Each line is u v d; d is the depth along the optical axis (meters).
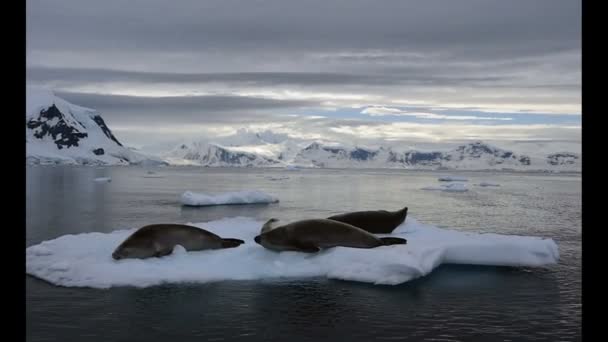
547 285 11.20
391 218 15.74
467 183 77.12
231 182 71.88
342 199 37.25
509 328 8.56
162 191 44.53
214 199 31.17
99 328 8.40
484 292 10.62
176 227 13.02
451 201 35.97
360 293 10.47
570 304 9.87
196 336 8.11
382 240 13.31
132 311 9.22
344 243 12.82
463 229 20.53
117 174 107.81
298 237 12.66
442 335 8.23
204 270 11.58
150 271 11.37
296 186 60.88
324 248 12.77
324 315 9.12
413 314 9.23
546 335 8.27
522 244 13.25
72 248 13.38
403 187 58.53
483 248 13.07
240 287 10.77
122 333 8.20
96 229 19.03
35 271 11.59
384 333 8.30
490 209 29.53
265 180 81.94
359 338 8.08
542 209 29.62
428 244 13.19
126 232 15.75
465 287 11.00
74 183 58.09
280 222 14.66
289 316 9.05
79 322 8.66
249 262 12.19
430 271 11.98
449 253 13.13
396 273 11.38
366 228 15.60
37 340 7.88
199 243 13.16
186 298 9.98
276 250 12.78
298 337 8.10
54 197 35.25
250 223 17.58
